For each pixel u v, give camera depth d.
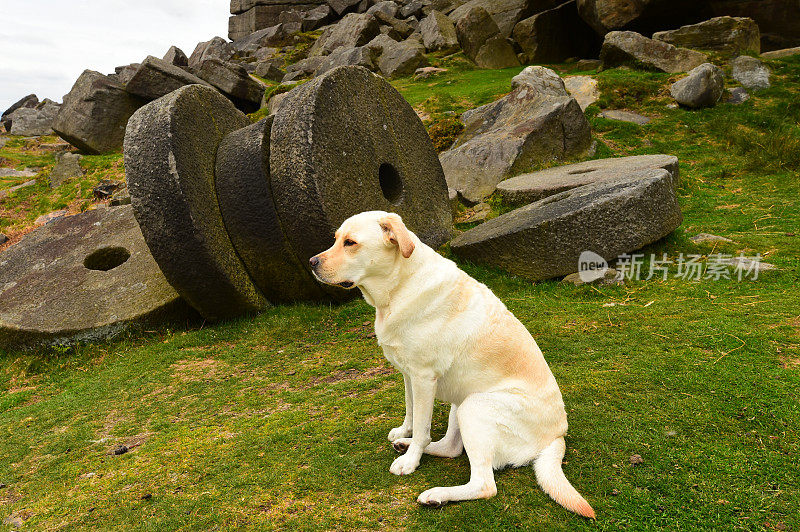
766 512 2.68
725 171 10.90
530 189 9.12
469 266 7.43
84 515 3.21
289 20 34.50
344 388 4.62
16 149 23.42
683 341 4.71
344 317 6.51
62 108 18.52
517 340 3.09
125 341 6.86
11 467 4.14
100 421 4.80
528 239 6.89
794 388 3.73
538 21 20.53
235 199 6.62
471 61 21.23
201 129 6.76
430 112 14.88
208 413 4.64
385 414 3.98
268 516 2.92
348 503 2.95
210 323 7.15
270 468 3.40
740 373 4.00
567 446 3.30
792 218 8.22
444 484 3.02
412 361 3.07
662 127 13.05
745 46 15.62
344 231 3.09
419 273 3.06
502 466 2.98
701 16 17.50
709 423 3.44
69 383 6.08
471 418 2.90
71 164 16.22
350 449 3.51
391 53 22.08
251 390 5.01
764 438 3.26
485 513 2.73
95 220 9.16
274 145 6.46
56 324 6.78
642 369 4.22
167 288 7.25
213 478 3.40
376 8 30.38
